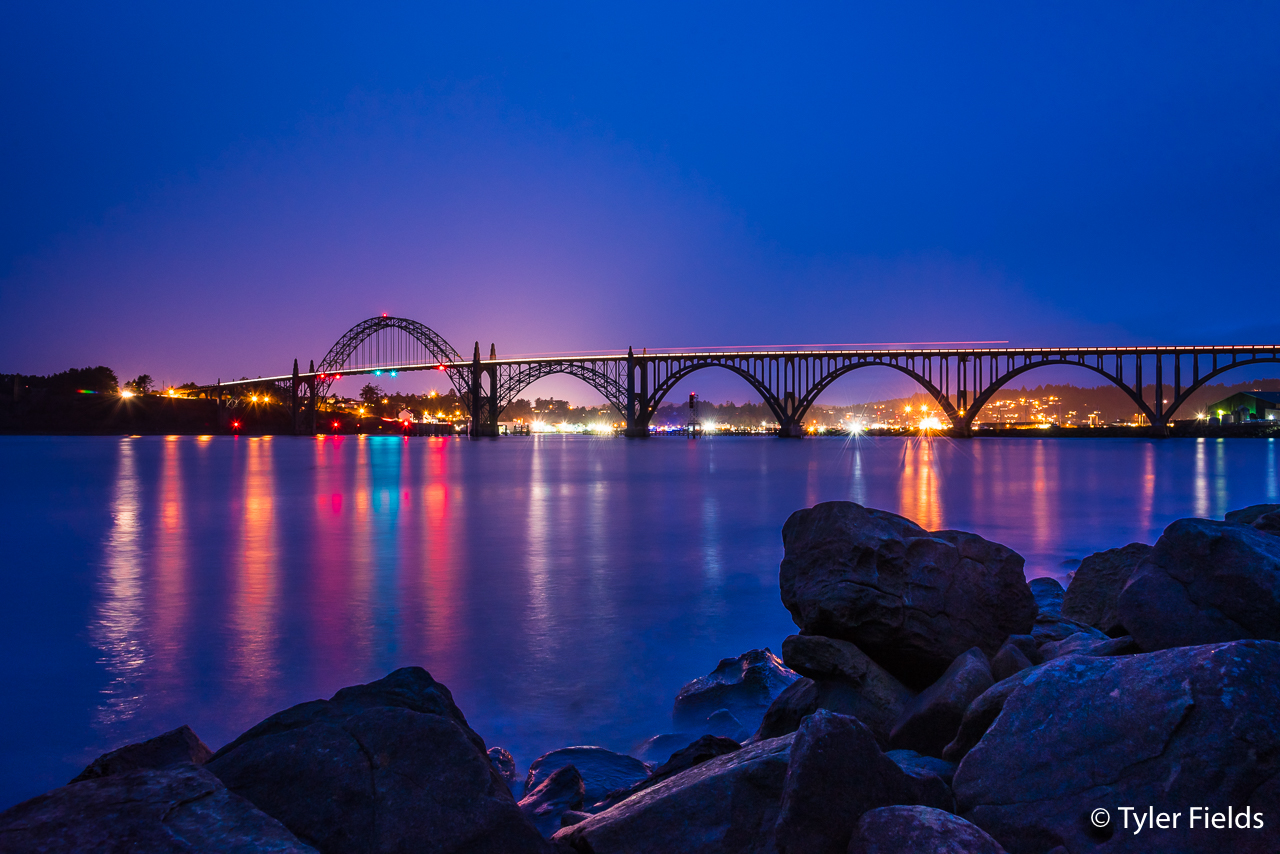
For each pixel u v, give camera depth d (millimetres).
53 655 12664
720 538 27250
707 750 5953
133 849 2863
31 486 55312
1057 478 58031
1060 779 3574
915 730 5496
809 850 3406
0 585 18938
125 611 15891
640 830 3904
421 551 24312
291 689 10961
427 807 3557
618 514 35844
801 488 51312
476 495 47438
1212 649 3627
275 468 81312
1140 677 3732
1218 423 184625
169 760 4195
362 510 38250
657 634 13672
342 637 13648
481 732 9023
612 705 9922
